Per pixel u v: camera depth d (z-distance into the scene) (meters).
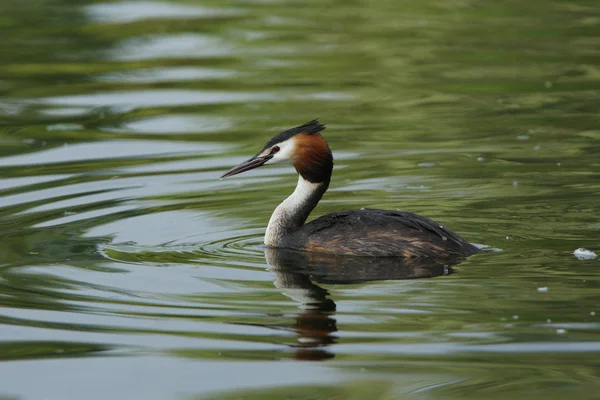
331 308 11.05
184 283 12.05
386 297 11.34
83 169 17.64
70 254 13.19
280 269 12.55
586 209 14.60
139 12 31.95
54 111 21.97
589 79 23.67
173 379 9.45
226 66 25.88
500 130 19.70
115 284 12.02
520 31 28.56
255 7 32.88
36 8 32.38
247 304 11.28
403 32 29.00
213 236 14.08
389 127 20.23
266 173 17.55
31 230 14.20
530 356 9.70
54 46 27.83
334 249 13.14
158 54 27.09
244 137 19.70
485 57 26.09
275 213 13.91
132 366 9.79
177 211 15.22
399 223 13.12
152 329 10.62
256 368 9.70
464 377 9.37
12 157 18.44
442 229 12.88
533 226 13.86
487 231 13.69
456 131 19.73
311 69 25.41
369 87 23.70
